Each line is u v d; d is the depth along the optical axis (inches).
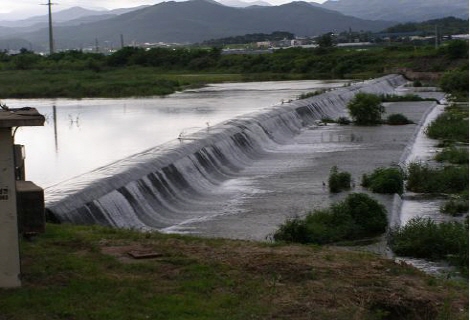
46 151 1171.9
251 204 776.3
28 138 1328.7
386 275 426.3
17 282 357.1
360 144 1232.8
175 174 828.6
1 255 353.4
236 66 3769.7
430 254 578.9
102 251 439.8
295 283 396.2
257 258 438.9
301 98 1844.2
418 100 2084.2
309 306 360.8
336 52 3937.0
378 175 847.7
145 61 3811.5
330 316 350.6
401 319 374.9
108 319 325.7
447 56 3459.6
